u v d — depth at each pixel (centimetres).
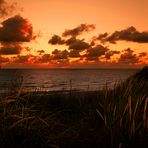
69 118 599
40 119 488
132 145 459
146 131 476
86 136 497
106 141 478
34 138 457
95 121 562
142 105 597
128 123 493
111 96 633
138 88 687
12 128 459
